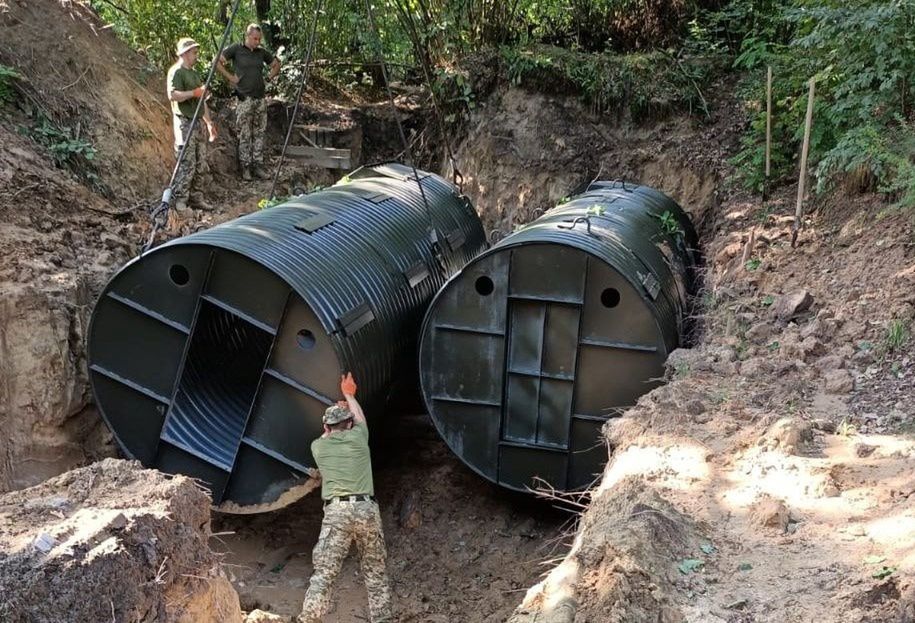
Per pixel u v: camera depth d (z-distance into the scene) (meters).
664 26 14.77
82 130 11.53
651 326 7.75
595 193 11.00
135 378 8.02
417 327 9.19
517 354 8.15
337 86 15.70
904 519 4.63
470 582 7.78
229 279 7.64
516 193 13.91
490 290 8.12
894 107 8.93
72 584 4.15
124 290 7.83
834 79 9.91
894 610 3.94
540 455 8.23
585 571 4.53
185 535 4.96
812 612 4.06
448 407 8.39
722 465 5.59
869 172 9.16
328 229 8.70
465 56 14.77
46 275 8.62
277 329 7.57
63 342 8.35
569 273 7.84
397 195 10.48
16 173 9.91
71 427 8.48
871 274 7.97
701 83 13.69
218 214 12.12
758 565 4.47
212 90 14.34
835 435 5.83
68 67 11.91
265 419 7.80
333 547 6.53
